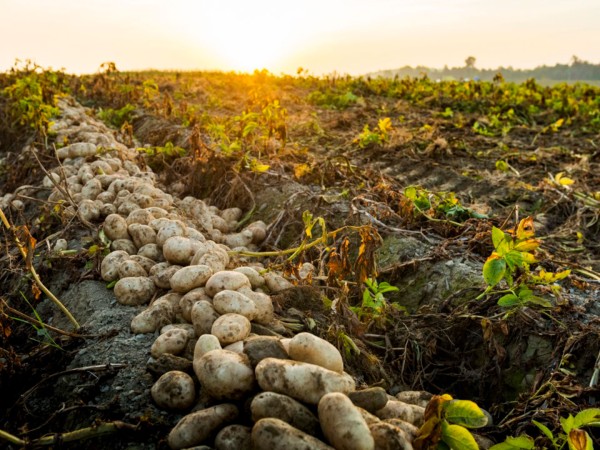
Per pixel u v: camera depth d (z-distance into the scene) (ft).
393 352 11.93
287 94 47.11
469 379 11.30
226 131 25.57
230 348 8.93
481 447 9.07
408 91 46.65
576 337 10.75
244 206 19.06
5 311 12.21
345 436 7.03
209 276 11.10
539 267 13.70
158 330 10.55
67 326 11.41
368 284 12.07
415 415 8.51
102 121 32.48
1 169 24.44
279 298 11.73
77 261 13.47
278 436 6.97
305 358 8.39
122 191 16.29
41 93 29.58
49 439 8.16
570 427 8.00
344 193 17.52
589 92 46.21
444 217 16.11
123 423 8.26
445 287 13.09
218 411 7.83
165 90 47.09
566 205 19.07
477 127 31.65
